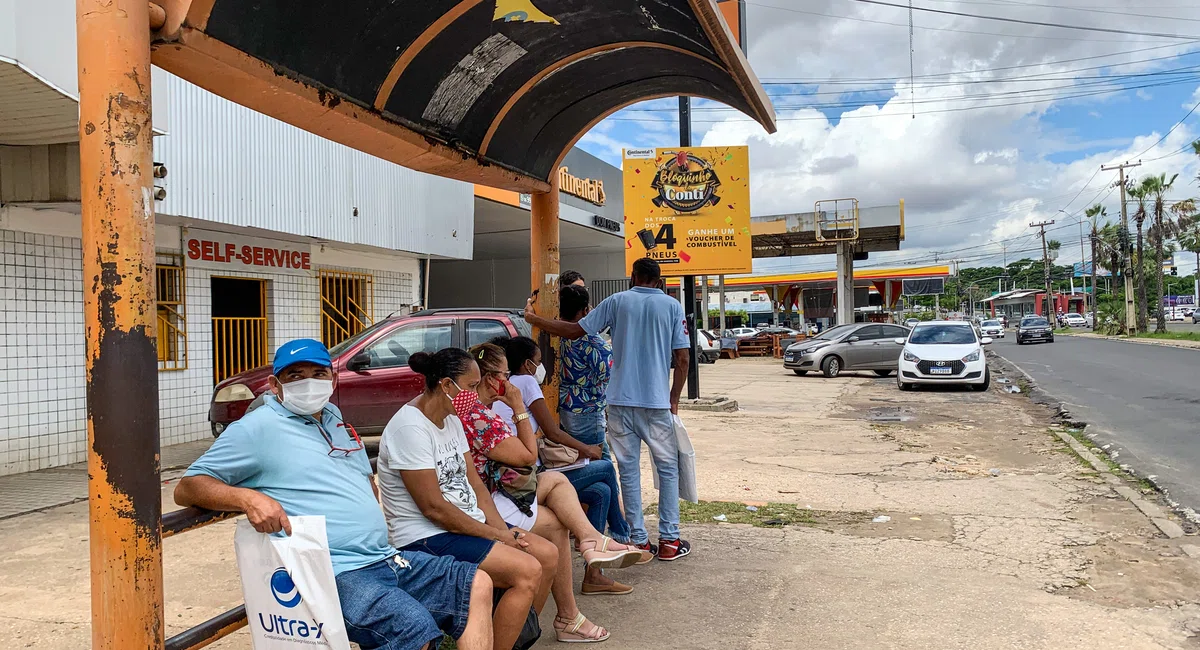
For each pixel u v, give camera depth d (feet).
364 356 29.04
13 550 18.34
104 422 6.73
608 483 15.29
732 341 106.22
